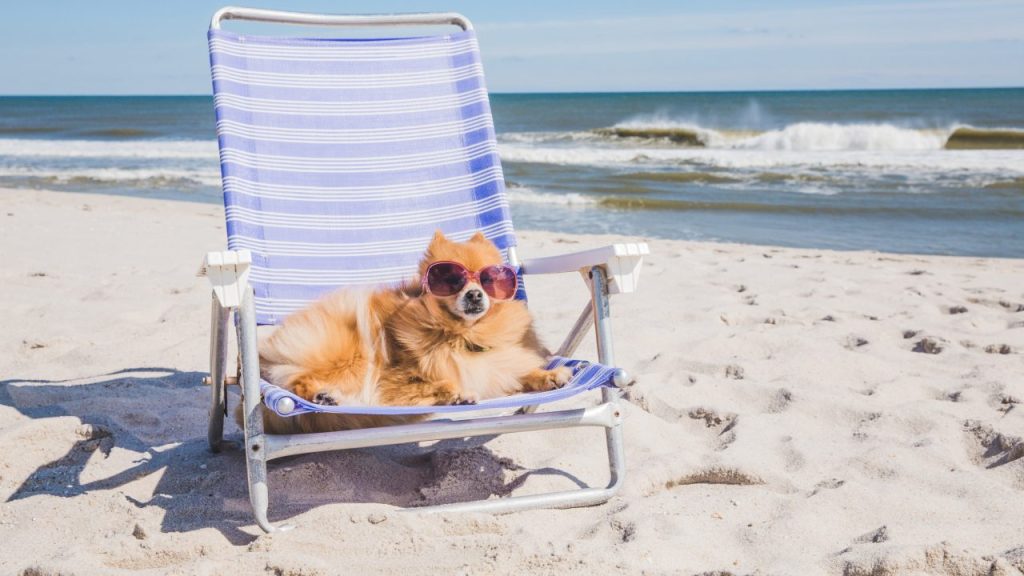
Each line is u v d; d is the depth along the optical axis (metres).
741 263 7.15
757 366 4.02
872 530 2.46
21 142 25.12
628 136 25.09
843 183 14.66
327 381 2.52
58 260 6.55
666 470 2.83
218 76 3.21
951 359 4.10
